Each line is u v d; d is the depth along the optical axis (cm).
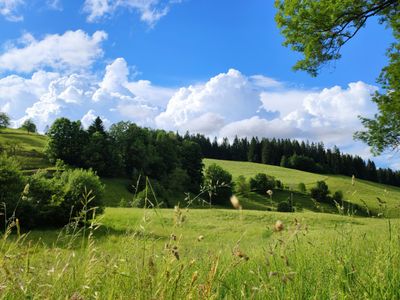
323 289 257
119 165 9238
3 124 14850
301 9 1628
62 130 9494
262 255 332
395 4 1605
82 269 240
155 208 237
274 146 17488
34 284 217
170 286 211
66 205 2914
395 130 1728
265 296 245
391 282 251
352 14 1595
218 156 18812
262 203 7381
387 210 337
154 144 10325
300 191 8950
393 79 1673
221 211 3472
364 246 383
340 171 15638
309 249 382
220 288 266
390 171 15100
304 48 1694
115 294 227
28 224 2762
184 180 8925
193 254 285
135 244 242
